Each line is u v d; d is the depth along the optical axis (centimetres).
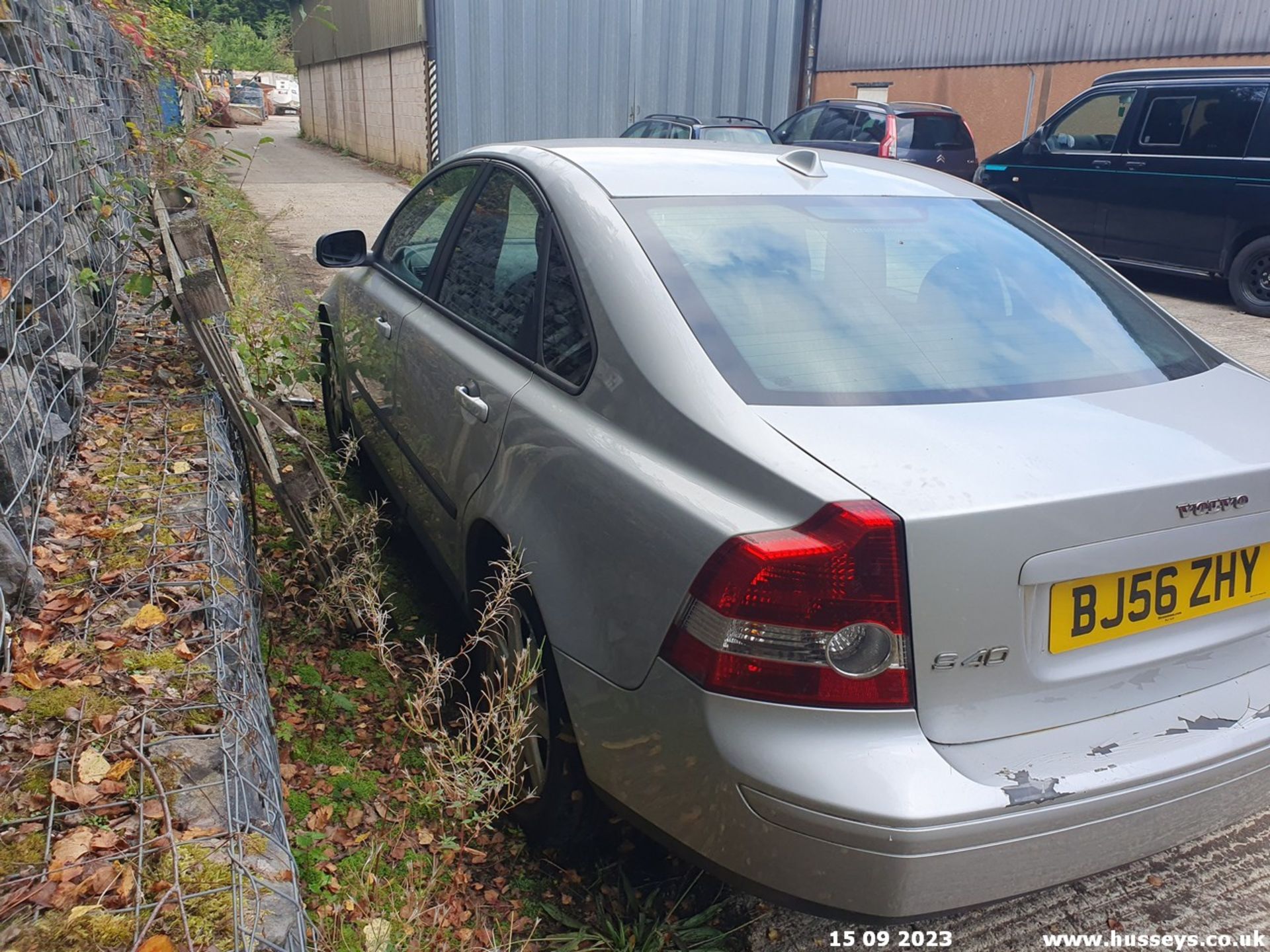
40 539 260
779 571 175
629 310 230
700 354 215
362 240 423
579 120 1652
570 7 1591
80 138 467
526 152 313
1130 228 1039
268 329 456
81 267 399
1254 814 215
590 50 1620
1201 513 196
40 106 359
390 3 1798
